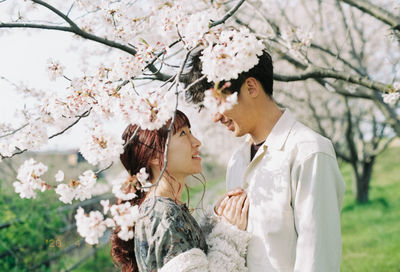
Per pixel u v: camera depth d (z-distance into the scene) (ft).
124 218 3.97
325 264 4.45
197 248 4.59
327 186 4.64
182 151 5.23
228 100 3.85
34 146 4.93
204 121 20.33
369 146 30.01
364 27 19.98
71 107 5.15
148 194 5.34
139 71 5.10
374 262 18.21
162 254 4.52
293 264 4.83
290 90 17.54
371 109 26.07
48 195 14.87
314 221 4.51
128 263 5.58
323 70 8.11
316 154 4.68
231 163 6.20
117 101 4.40
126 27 6.05
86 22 7.06
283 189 4.86
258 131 5.40
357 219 27.30
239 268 4.89
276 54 9.93
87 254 17.65
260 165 5.21
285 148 5.01
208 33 4.36
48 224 13.94
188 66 5.31
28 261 13.62
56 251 14.92
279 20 15.72
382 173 41.01
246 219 5.22
